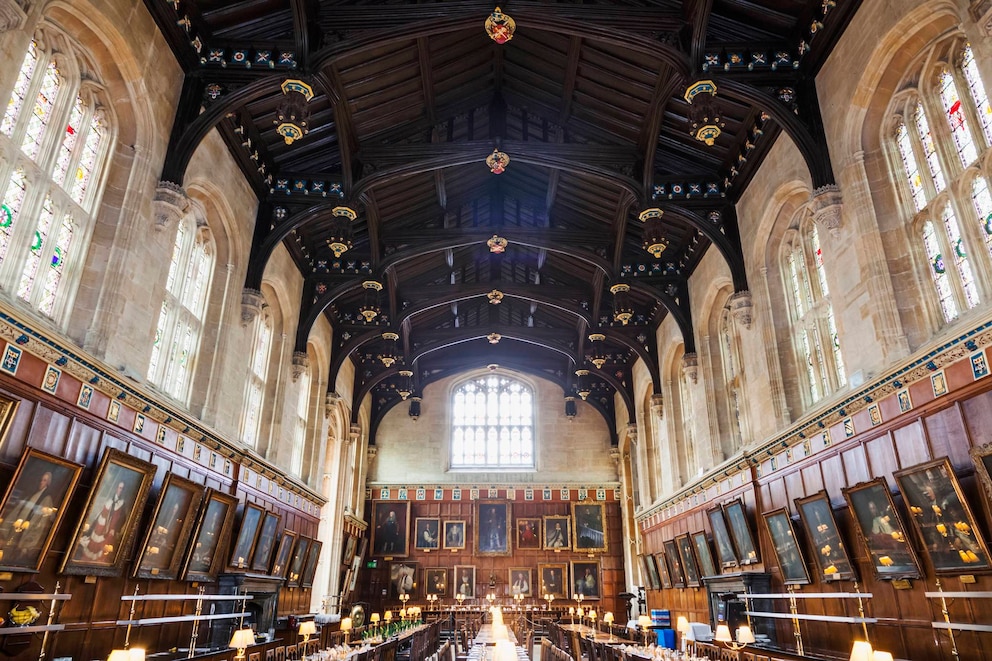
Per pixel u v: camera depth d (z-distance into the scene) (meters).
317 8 13.41
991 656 8.95
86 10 10.31
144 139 12.02
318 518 23.62
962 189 10.45
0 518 8.30
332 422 27.19
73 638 9.82
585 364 29.86
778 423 15.37
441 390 34.09
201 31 13.29
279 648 11.76
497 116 19.88
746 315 16.73
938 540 9.83
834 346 14.20
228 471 15.54
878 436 11.57
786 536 14.48
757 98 13.55
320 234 21.00
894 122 12.04
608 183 19.61
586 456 33.03
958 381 9.64
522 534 31.69
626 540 31.06
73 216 10.77
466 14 13.40
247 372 17.75
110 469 10.30
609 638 18.97
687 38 13.47
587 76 17.08
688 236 20.94
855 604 12.13
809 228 15.15
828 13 12.76
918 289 11.31
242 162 16.00
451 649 11.15
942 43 10.84
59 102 10.45
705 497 20.52
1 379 8.53
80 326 10.61
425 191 21.91
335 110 15.39
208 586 14.30
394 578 30.81
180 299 14.11
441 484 32.28
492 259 27.72
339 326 25.70
